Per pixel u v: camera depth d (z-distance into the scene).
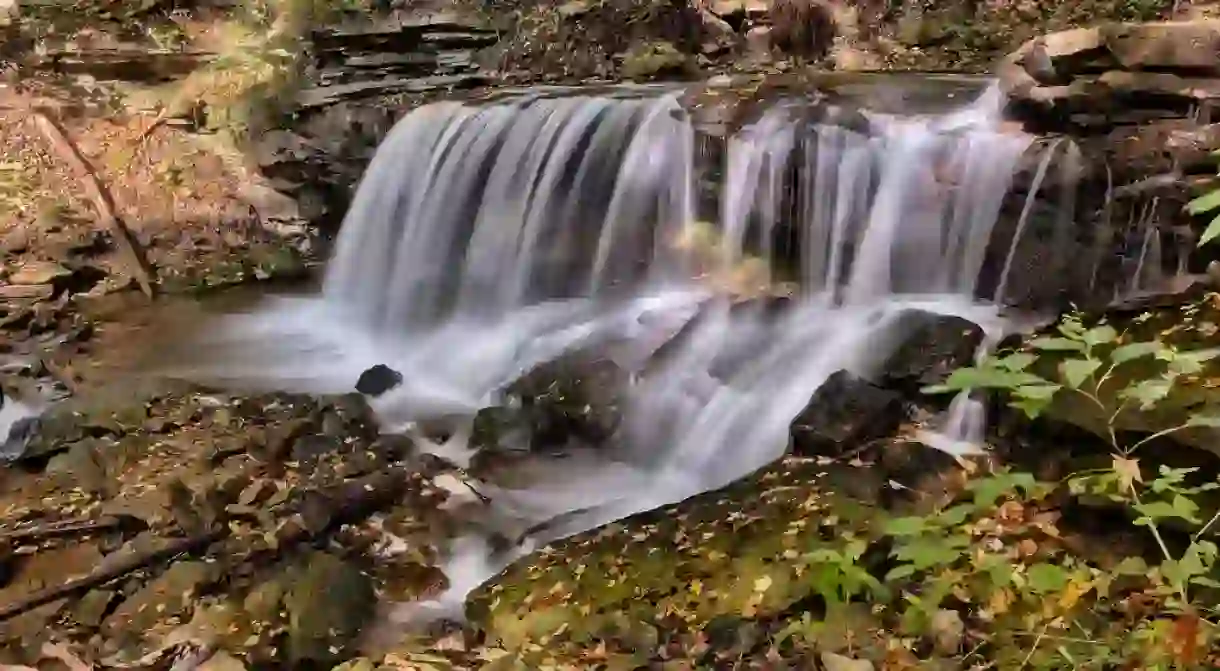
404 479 6.12
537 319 8.35
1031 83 6.70
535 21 12.91
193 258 10.55
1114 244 5.84
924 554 3.38
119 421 6.93
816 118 7.44
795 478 5.16
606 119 8.59
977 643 3.68
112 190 10.96
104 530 5.61
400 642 4.56
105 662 4.53
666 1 12.63
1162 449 4.21
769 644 3.97
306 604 4.84
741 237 7.69
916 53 11.66
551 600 4.58
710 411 6.34
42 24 12.69
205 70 12.04
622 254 8.30
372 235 10.34
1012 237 6.35
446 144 9.85
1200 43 5.97
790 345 6.68
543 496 5.95
